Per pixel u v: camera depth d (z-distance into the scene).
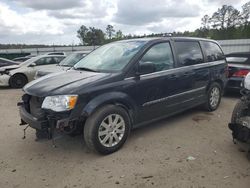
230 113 6.45
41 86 4.28
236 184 3.42
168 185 3.42
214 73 6.34
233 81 7.91
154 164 3.96
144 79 4.70
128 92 4.48
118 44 5.41
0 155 4.43
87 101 4.05
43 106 4.03
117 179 3.60
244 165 3.90
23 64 12.48
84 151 4.47
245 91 4.22
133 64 4.61
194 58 5.89
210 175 3.63
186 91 5.60
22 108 4.54
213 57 6.48
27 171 3.90
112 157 4.22
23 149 4.63
